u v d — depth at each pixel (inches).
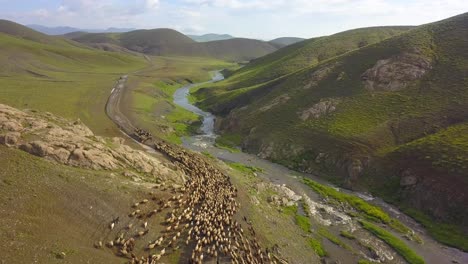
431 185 2426.2
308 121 3754.9
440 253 1974.7
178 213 1927.9
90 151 2096.5
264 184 2694.4
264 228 2026.3
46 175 1797.5
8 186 1643.7
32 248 1393.9
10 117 2118.6
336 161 3070.9
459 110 3142.2
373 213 2379.4
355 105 3750.0
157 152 2999.5
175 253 1653.5
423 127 3115.2
